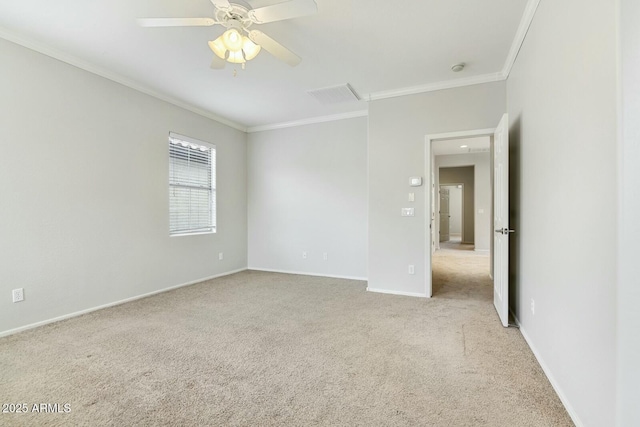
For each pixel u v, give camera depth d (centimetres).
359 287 429
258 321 296
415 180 378
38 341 249
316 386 185
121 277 355
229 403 169
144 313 319
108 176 340
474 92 352
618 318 115
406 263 387
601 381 129
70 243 307
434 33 264
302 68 329
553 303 185
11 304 265
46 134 288
